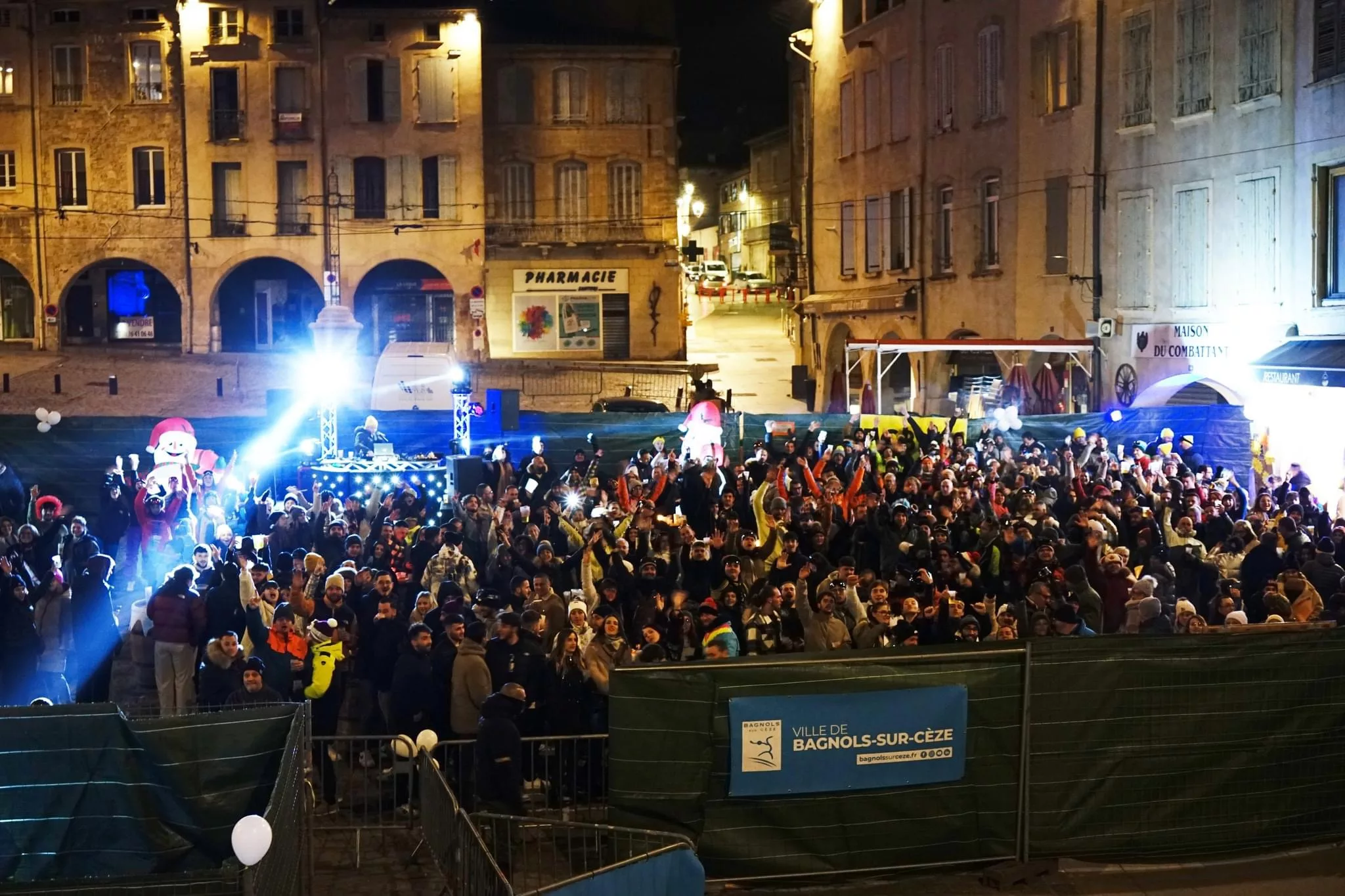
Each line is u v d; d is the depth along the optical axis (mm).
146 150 52094
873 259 41938
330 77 51906
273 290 54844
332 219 52188
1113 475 20812
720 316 69375
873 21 41031
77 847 9359
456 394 24328
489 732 10828
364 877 10992
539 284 54281
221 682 12312
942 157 37656
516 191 54188
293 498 19422
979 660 10508
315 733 12914
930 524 17703
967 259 36656
